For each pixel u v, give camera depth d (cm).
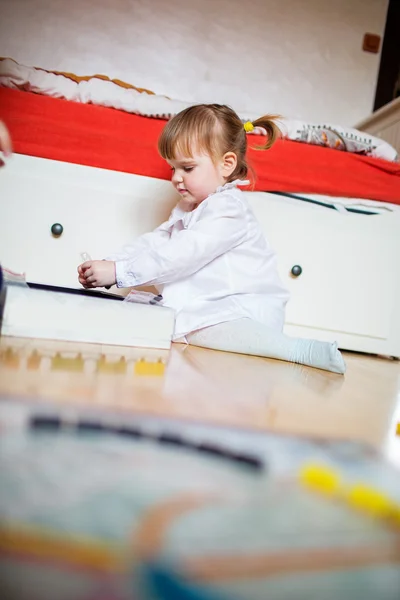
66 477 29
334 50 246
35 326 86
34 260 133
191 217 121
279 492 31
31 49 221
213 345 114
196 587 21
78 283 135
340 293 154
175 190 138
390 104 201
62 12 221
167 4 229
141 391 55
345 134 162
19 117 130
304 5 241
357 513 30
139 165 136
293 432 45
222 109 126
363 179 151
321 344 102
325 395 74
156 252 110
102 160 134
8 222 131
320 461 37
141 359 80
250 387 70
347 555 25
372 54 250
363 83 250
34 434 35
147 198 137
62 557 22
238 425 45
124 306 92
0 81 135
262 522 27
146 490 29
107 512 26
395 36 249
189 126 119
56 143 132
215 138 121
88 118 134
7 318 84
